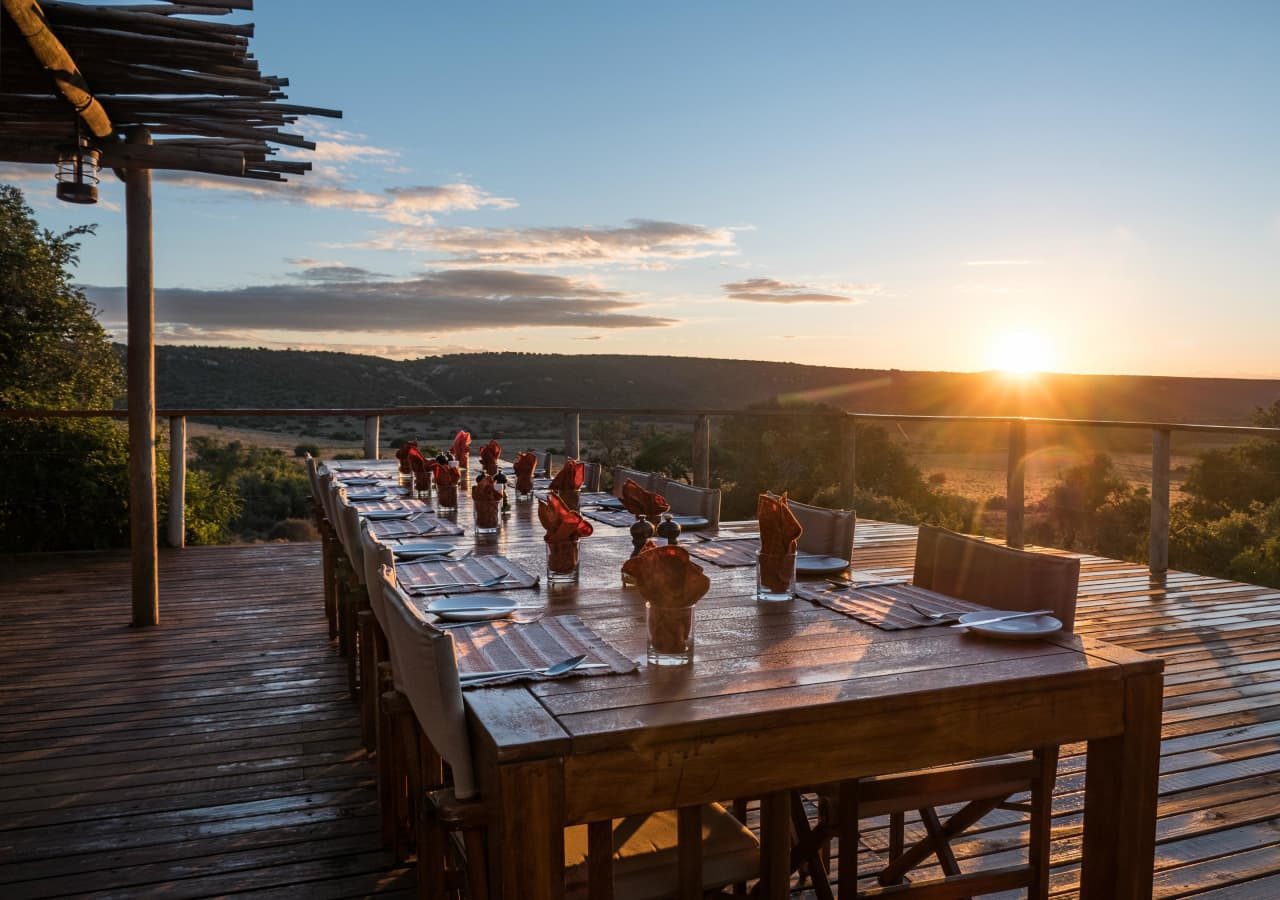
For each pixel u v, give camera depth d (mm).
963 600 2059
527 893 1199
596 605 2002
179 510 6547
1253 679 3652
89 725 3156
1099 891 1625
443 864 1612
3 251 7941
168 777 2740
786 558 2021
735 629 1789
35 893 2098
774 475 8320
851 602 2004
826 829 1766
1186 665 3838
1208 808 2541
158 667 3811
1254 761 2857
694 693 1394
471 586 2180
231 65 3416
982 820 2508
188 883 2154
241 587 5320
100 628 4414
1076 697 1524
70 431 6645
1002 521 6734
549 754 1197
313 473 4566
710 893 1523
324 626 4457
